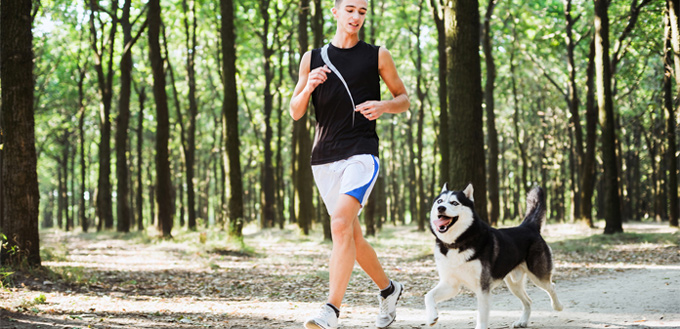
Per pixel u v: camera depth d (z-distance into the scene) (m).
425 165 43.66
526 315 5.09
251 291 8.30
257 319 5.96
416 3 23.62
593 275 9.21
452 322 5.33
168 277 9.67
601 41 16.59
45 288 7.38
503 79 27.48
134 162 42.59
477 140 10.96
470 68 10.97
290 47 27.22
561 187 38.53
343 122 4.05
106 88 26.36
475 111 10.96
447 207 4.34
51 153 37.31
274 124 34.34
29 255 8.16
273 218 27.98
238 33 24.66
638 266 10.05
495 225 19.97
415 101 31.73
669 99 19.44
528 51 24.17
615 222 16.28
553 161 33.25
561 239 16.36
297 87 4.34
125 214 23.02
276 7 25.67
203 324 5.61
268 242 17.83
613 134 16.59
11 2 8.27
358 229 4.51
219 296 7.80
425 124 33.31
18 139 8.21
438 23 16.78
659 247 13.02
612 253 12.48
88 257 12.69
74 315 5.77
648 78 22.95
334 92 4.05
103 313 6.00
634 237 15.06
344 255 3.87
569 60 21.69
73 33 26.73
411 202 33.97
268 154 27.78
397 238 19.27
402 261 12.29
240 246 14.21
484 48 20.05
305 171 20.44
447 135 17.05
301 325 5.57
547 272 5.24
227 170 15.25
